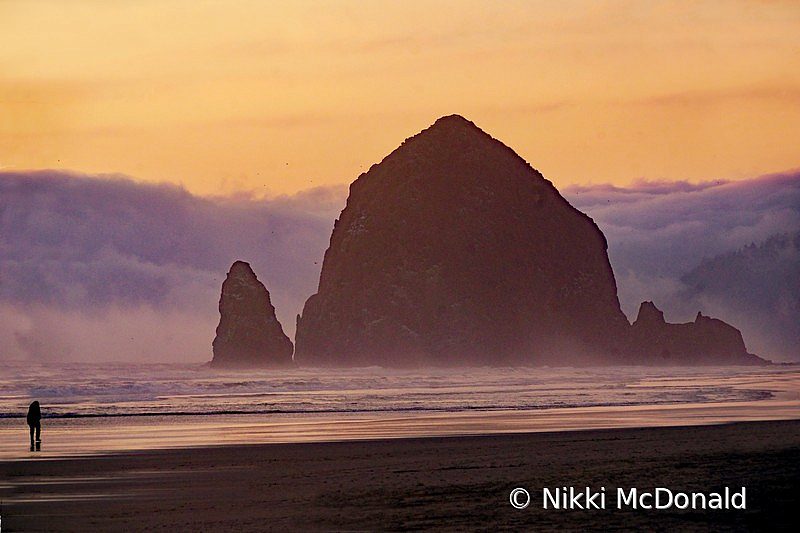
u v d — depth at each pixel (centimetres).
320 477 3678
